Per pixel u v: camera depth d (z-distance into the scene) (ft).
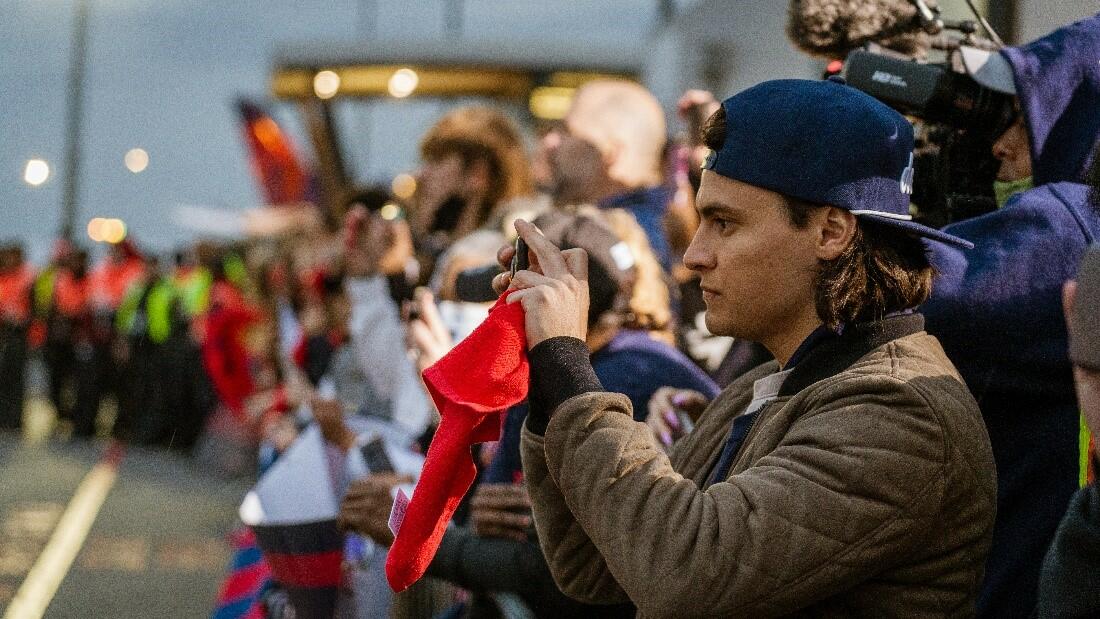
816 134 6.11
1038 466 7.29
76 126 83.71
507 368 6.22
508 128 15.21
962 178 8.33
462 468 6.24
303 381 17.04
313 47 47.44
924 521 5.70
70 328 52.54
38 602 21.57
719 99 24.11
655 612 5.68
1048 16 11.21
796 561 5.59
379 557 10.97
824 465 5.70
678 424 8.72
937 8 8.68
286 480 11.09
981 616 7.30
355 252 13.84
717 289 6.35
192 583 23.02
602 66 46.96
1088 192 7.23
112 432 48.55
